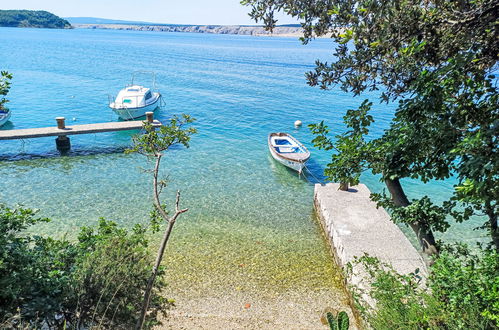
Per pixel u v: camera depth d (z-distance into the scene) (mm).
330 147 6730
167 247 14477
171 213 17469
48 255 7551
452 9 5383
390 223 15336
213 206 18391
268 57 111562
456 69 5168
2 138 25922
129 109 35094
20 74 59250
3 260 6289
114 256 7566
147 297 6359
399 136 5875
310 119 38344
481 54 5645
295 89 56062
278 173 23328
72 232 15352
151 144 7129
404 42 5527
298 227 16828
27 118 35594
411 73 5762
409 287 7012
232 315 11031
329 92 53875
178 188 20406
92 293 7109
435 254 6590
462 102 5469
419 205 6293
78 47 121625
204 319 10766
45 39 159125
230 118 37812
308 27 5762
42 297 6664
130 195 19250
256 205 18797
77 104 41750
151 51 117500
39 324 6543
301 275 13188
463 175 4871
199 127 33875
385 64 5797
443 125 5406
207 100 46344
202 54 113375
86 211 17297
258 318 10953
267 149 28109
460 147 4883
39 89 48688
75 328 6789
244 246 14891
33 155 25625
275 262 13906
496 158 4496
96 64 77375
